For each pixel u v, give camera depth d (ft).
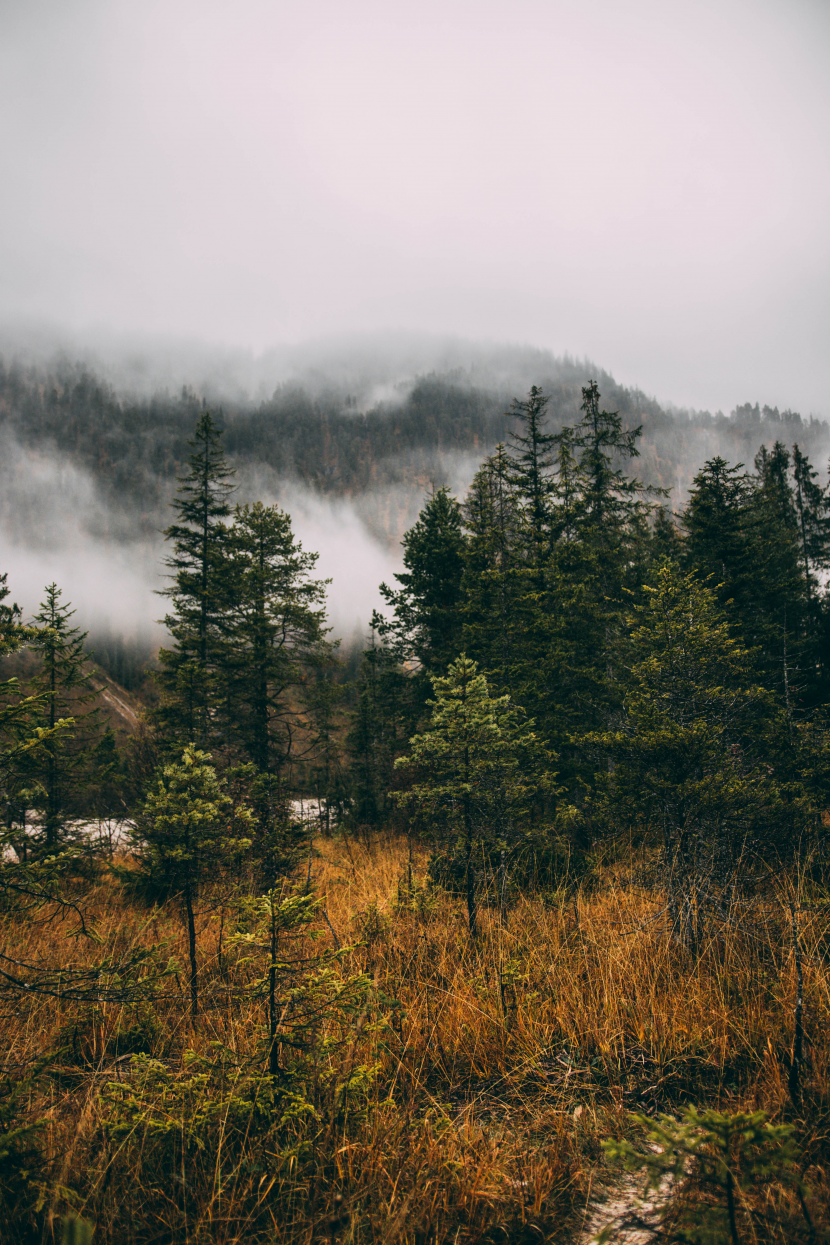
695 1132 7.20
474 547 46.01
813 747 22.88
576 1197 8.76
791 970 13.47
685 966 15.48
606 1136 9.98
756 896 17.24
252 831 20.93
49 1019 14.21
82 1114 10.17
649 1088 11.06
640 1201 8.59
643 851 26.94
